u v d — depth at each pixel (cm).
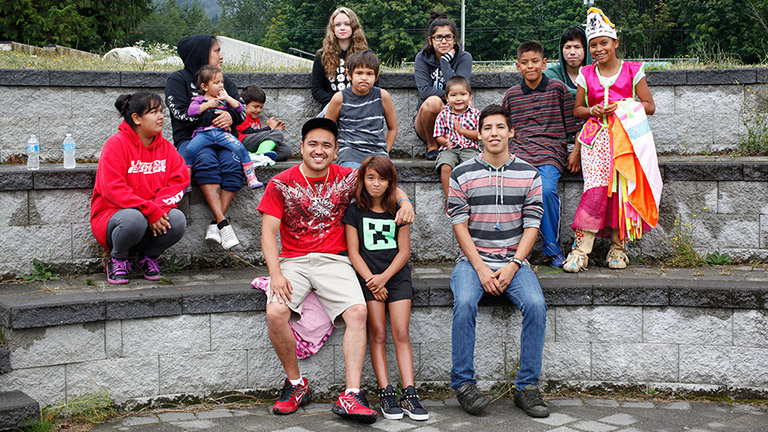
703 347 431
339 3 4375
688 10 3484
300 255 427
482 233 434
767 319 424
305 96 687
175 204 463
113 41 2431
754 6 3123
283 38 4612
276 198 421
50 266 479
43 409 391
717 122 666
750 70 657
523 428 374
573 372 440
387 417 389
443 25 625
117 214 443
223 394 425
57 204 478
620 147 489
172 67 810
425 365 441
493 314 437
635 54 3962
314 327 419
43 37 2111
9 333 389
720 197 518
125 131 455
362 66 522
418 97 679
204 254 516
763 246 514
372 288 413
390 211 427
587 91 511
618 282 444
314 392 428
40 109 641
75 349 400
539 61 527
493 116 431
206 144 505
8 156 635
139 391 412
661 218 527
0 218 464
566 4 4350
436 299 436
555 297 435
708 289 427
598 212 495
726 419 391
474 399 395
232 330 424
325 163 424
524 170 434
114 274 457
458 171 439
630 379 437
